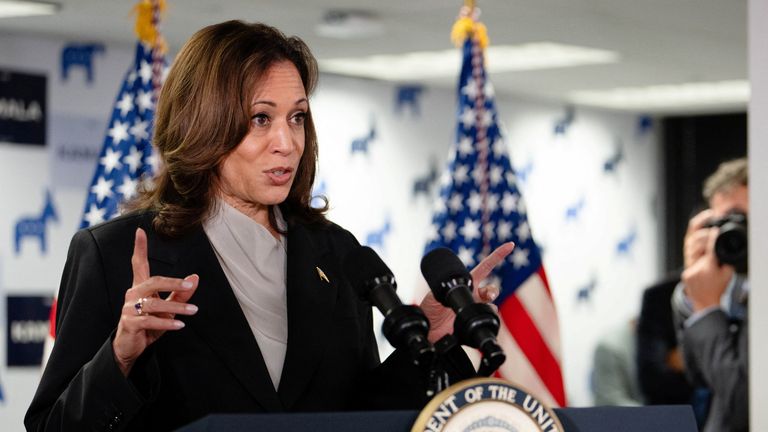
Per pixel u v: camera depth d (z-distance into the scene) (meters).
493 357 1.91
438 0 9.16
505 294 6.15
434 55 11.62
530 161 14.59
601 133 15.51
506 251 2.42
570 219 15.06
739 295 5.80
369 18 9.76
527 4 9.36
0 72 10.32
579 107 15.23
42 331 10.47
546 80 13.23
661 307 8.45
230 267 2.62
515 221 6.27
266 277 2.66
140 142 5.76
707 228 5.91
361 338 2.78
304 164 2.82
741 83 13.45
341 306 2.75
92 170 10.78
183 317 2.53
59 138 10.61
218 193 2.66
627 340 10.58
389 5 9.38
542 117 14.77
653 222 16.17
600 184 15.45
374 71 12.54
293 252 2.73
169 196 2.67
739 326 5.77
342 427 1.80
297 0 9.21
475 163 6.28
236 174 2.59
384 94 13.09
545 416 1.76
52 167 10.55
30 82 10.47
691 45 11.12
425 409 1.72
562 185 14.97
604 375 10.57
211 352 2.53
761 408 5.30
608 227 15.55
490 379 1.75
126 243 2.61
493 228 6.25
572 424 1.90
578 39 10.85
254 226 2.65
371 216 12.91
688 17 9.83
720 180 6.18
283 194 2.58
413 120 13.32
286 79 2.56
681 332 5.95
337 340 2.69
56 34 10.47
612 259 15.59
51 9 9.46
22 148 10.41
